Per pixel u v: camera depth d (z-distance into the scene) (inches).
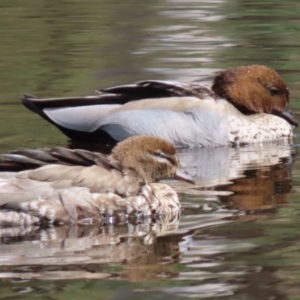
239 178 560.7
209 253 423.5
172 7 1053.2
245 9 1041.5
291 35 922.7
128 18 999.6
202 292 378.3
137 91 667.4
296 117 709.3
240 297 373.4
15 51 868.6
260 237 442.9
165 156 512.1
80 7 1053.2
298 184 542.9
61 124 646.5
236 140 657.6
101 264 410.0
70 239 450.3
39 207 467.5
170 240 444.5
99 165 489.7
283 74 790.5
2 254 424.8
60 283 385.7
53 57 844.6
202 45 885.2
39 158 477.4
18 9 1040.8
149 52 861.8
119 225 478.9
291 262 409.1
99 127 650.2
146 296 373.1
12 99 718.5
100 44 890.7
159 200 494.0
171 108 654.5
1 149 614.2
